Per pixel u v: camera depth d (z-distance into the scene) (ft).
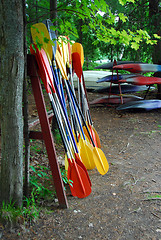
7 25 6.25
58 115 8.79
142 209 7.94
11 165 6.97
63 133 8.89
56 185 7.85
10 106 6.70
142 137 15.02
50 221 7.27
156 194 8.77
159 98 24.09
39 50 7.34
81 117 10.74
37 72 7.76
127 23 21.56
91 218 7.48
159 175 10.26
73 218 7.45
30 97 23.00
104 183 9.68
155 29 22.31
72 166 8.84
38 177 9.71
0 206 7.18
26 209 7.32
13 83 6.59
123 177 10.14
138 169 10.86
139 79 20.52
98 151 10.39
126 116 19.36
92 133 12.25
